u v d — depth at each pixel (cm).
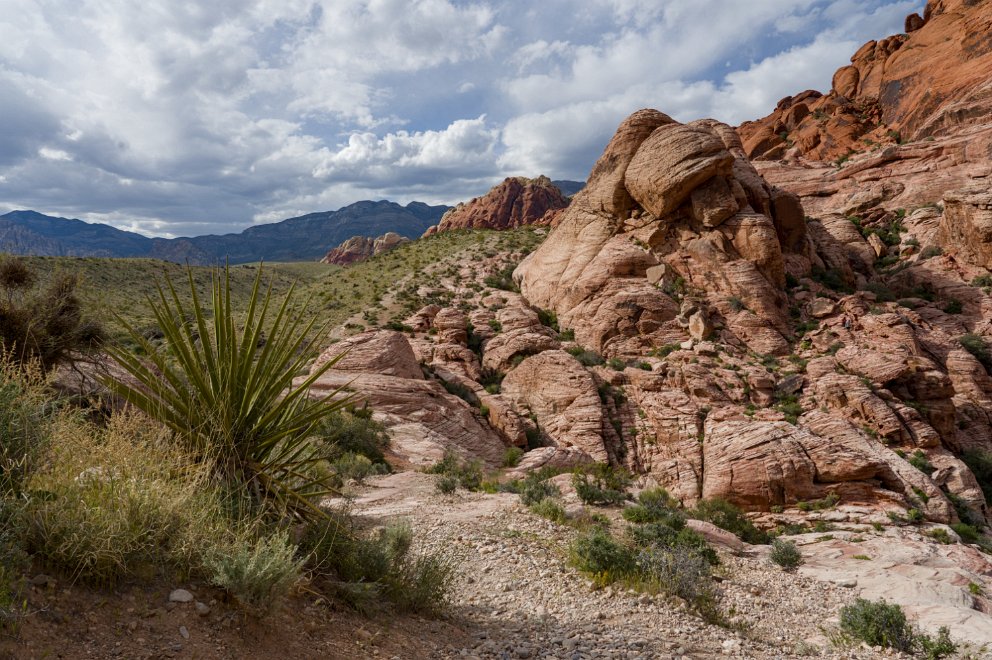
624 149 5716
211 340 476
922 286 5681
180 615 308
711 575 1190
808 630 905
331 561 484
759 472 2880
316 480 520
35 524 287
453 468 2266
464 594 757
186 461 399
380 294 6462
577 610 709
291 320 486
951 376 4216
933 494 2753
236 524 387
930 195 6781
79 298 945
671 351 4459
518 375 4341
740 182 5734
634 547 1150
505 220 17938
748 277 4762
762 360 4241
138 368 420
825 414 3406
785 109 11781
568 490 1925
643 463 3600
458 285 6788
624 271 5178
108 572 302
